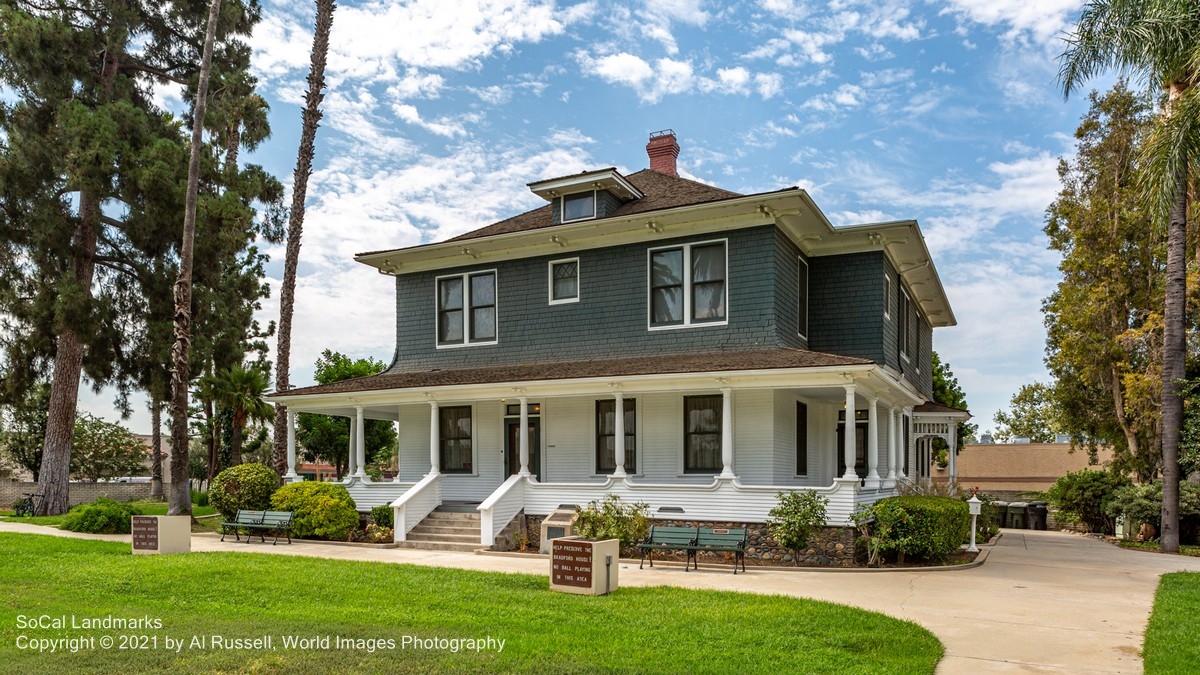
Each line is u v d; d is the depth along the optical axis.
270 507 20.52
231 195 27.69
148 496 43.69
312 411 23.53
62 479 28.41
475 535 18.48
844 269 20.84
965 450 48.56
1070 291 27.78
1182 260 20.36
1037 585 13.04
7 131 27.14
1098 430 28.97
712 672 7.27
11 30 25.67
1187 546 21.44
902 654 8.07
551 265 21.56
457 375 20.81
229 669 7.28
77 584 12.02
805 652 8.05
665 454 19.30
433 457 20.38
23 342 28.83
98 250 29.41
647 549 15.18
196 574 12.70
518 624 9.23
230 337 30.80
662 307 19.95
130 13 28.11
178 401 21.88
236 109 30.83
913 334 26.03
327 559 15.09
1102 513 26.45
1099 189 27.69
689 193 21.00
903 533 15.25
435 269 23.27
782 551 16.12
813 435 21.03
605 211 20.83
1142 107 25.41
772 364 16.55
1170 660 7.91
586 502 18.31
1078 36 19.61
